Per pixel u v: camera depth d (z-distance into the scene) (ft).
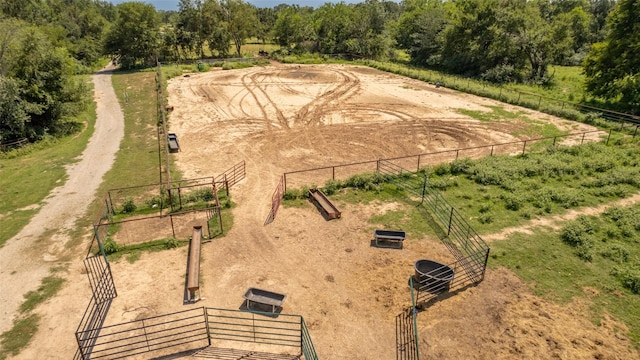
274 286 58.03
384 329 50.06
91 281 59.11
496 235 70.49
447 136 124.16
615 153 104.37
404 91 182.60
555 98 166.20
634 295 55.67
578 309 53.16
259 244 68.54
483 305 53.83
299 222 75.66
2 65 118.21
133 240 69.41
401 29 348.59
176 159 106.32
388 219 76.54
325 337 48.93
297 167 101.76
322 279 59.62
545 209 78.69
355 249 67.10
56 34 246.68
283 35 296.51
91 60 276.00
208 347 47.62
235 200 84.23
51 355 46.21
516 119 140.26
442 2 406.21
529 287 57.36
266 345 48.03
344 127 132.67
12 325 50.78
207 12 270.05
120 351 46.57
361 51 282.36
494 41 212.84
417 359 44.45
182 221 75.77
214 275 60.39
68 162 106.01
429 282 58.70
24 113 114.52
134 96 174.60
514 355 45.96
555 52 200.13
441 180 90.79
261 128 131.54
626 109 142.51
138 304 54.34
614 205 80.84
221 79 205.57
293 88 186.70
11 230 72.95
